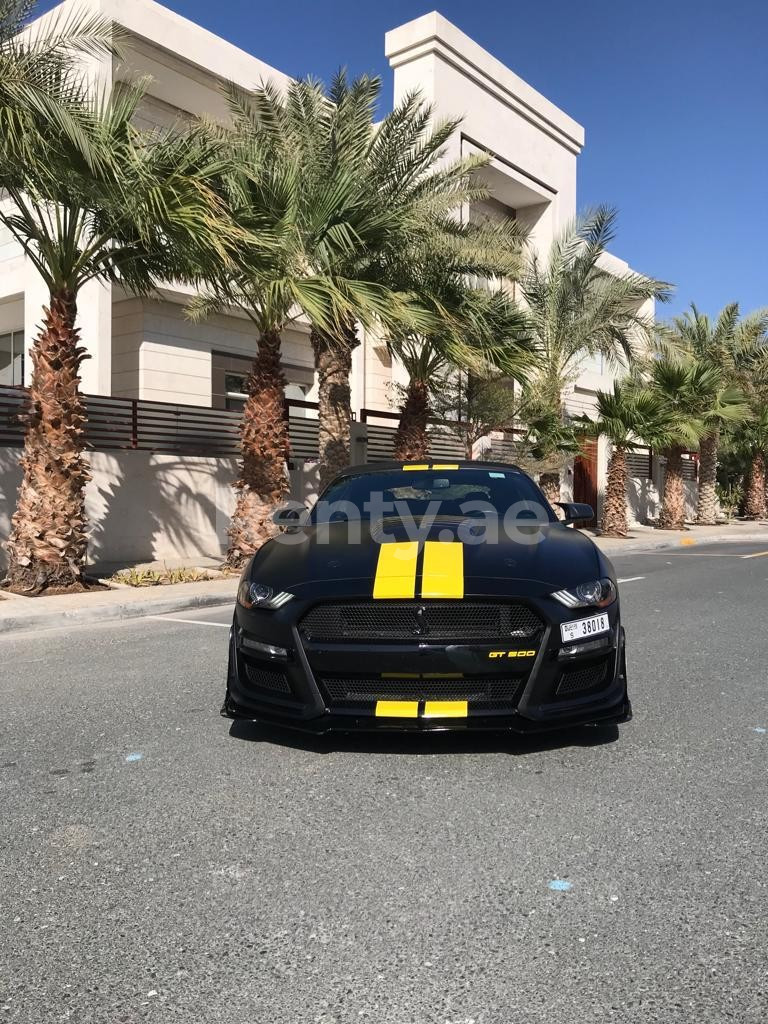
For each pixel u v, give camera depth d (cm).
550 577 370
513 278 1432
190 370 1822
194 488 1377
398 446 1530
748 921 240
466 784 348
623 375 2734
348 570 380
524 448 1931
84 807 328
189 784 351
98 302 1468
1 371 1945
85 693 518
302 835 300
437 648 347
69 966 220
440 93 2025
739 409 2402
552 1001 203
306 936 233
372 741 403
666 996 204
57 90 779
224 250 838
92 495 1227
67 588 956
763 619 784
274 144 1123
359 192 1070
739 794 338
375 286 1019
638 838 296
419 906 249
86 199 856
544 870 272
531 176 2408
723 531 2469
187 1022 196
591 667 367
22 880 268
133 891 260
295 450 1575
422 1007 201
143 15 1511
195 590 989
